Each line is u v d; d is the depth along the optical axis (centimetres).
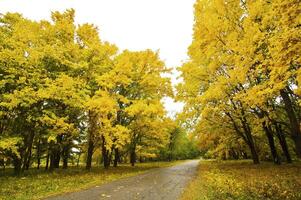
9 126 1912
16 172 1867
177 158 8450
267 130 2292
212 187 1119
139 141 3222
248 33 971
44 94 1633
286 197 870
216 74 1636
